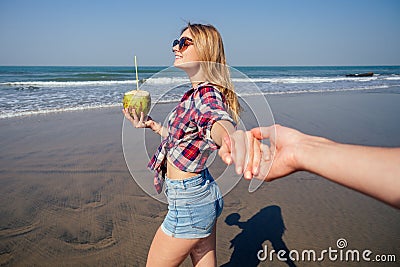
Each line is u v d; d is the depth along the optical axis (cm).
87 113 880
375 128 743
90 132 673
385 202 53
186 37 184
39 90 1455
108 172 463
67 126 720
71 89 1519
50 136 637
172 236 188
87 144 588
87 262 276
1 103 1025
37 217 343
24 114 845
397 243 303
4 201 373
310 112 922
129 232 320
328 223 337
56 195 392
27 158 510
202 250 209
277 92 1500
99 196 392
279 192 406
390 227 330
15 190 401
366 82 2411
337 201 384
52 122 758
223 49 192
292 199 388
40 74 3058
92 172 462
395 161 54
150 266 199
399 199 51
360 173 56
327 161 63
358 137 661
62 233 316
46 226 327
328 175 62
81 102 1072
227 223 338
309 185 427
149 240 308
